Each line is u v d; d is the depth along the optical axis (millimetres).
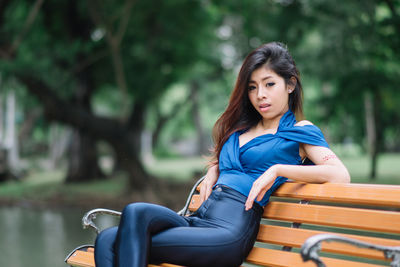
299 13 11875
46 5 13625
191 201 2748
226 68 16562
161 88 14758
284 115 2445
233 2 13273
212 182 2576
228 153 2469
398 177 13367
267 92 2385
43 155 32562
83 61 13695
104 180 17391
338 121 16375
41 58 11336
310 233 2164
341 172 2189
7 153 19062
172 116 25109
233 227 2205
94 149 17594
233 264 2201
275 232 2291
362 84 11711
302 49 11836
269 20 12500
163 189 12938
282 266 2166
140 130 16469
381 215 1974
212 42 15586
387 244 1919
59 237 6797
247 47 13758
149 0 12750
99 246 2148
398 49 9969
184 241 2135
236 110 2561
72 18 14000
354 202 2062
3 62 10430
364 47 10148
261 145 2383
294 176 2166
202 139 30859
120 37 11805
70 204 11312
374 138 14156
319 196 2170
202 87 23016
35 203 11672
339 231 6195
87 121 12008
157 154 39781
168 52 14156
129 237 2033
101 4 11695
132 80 13945
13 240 6617
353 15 9922
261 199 2301
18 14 13414
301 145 2338
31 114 23250
